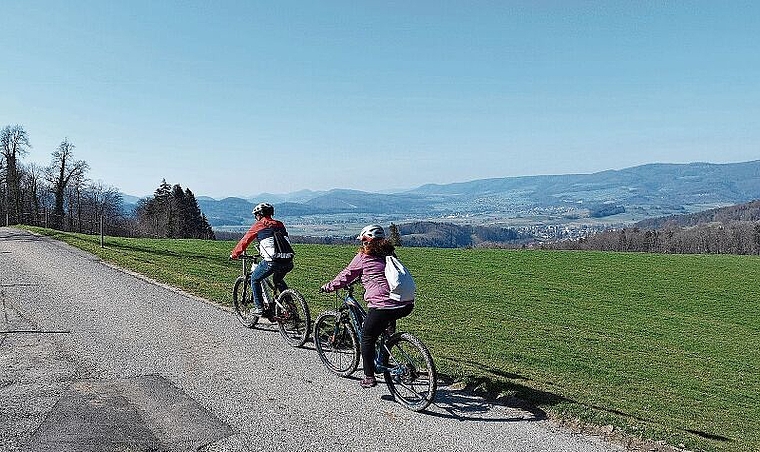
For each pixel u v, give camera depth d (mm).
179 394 6383
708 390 12250
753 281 34469
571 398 7211
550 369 11461
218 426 5539
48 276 14930
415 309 18203
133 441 5137
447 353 10531
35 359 7547
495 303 21688
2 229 36438
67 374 6957
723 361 16062
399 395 6363
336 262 30344
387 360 6590
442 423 5777
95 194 69188
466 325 15828
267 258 8945
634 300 26484
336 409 6086
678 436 5852
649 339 18125
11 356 7656
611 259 43906
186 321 10078
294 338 8781
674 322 21922
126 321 9922
